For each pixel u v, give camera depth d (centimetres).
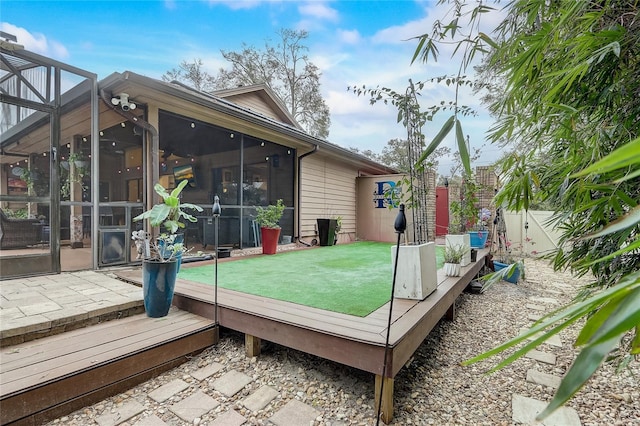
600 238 142
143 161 470
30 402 164
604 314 49
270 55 1616
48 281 355
